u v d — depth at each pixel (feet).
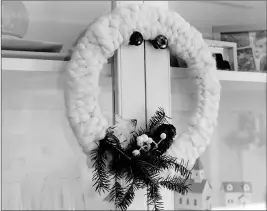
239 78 3.12
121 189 2.57
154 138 2.64
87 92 2.53
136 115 2.69
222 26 3.20
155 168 2.56
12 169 2.92
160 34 2.71
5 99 2.83
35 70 2.65
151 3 2.91
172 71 2.82
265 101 3.53
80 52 2.55
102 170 2.57
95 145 2.56
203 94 2.84
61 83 2.69
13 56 2.61
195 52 2.80
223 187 3.39
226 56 3.14
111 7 2.97
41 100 2.82
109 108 2.67
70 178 2.91
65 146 2.84
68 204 2.93
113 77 2.69
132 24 2.62
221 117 3.43
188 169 2.76
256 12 3.34
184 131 2.81
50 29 3.12
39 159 2.92
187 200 3.00
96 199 2.89
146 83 2.73
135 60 2.71
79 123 2.53
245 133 3.51
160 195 2.65
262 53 3.26
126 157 2.57
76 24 3.20
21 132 2.89
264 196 3.57
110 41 2.56
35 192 2.96
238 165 3.48
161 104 2.76
